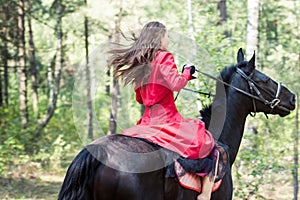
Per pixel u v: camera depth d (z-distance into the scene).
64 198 4.28
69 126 18.97
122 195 4.34
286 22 18.19
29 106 24.53
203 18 13.85
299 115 11.25
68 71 25.36
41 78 26.36
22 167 13.32
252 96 5.68
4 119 15.48
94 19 20.06
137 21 17.64
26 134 15.38
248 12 10.81
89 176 4.32
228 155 5.29
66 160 15.27
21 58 18.39
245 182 8.59
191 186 4.71
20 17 17.69
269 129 10.87
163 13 19.20
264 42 16.47
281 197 10.62
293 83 11.06
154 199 4.46
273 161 9.83
